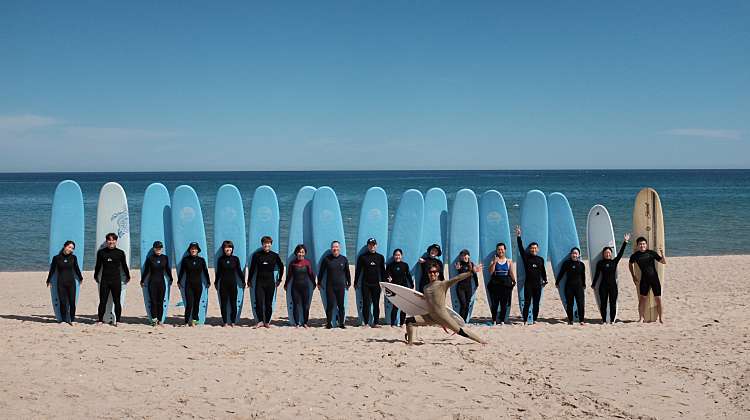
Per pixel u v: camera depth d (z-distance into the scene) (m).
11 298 12.57
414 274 10.10
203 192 65.88
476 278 9.91
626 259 18.81
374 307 9.52
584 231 26.78
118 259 9.34
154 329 8.89
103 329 8.77
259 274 9.30
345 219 34.03
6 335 8.12
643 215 10.30
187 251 9.89
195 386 6.09
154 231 9.93
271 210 10.17
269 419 5.29
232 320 9.68
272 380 6.30
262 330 8.93
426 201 10.31
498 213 10.32
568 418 5.34
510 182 108.31
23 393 5.78
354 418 5.33
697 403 5.67
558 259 10.37
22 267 19.02
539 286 9.74
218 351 7.44
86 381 6.17
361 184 101.81
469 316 9.84
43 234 26.67
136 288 13.94
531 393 5.96
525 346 7.84
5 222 31.83
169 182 117.62
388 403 5.68
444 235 10.30
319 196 10.13
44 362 6.78
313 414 5.41
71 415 5.29
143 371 6.54
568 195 58.44
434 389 6.06
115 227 9.88
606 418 5.34
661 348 7.65
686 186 79.12
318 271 9.96
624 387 6.12
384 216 10.27
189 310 9.35
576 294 9.71
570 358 7.21
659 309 9.63
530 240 10.35
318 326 9.79
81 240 9.89
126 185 99.94
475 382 6.29
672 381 6.29
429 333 8.76
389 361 7.04
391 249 10.20
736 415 5.38
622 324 9.64
